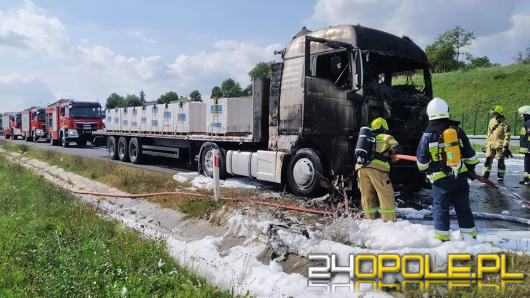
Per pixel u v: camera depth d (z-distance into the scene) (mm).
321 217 6695
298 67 8656
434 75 37250
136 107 16109
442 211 5020
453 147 4953
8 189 10758
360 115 7395
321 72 8148
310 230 5797
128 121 16797
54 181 13750
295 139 8664
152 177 11492
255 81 9750
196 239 6988
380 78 8047
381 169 5965
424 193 9062
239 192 8906
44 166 17719
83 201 10055
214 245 6363
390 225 5535
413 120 7914
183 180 11086
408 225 5527
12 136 44812
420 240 5023
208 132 11680
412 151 8109
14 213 7797
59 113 28891
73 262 4965
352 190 7812
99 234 6461
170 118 13781
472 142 22422
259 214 6973
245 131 10891
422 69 8789
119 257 5414
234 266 5461
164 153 14555
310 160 8211
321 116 7793
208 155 11594
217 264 5582
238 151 10617
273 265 5156
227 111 10836
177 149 13852
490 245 4816
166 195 9359
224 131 10938
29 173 14203
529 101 28141
